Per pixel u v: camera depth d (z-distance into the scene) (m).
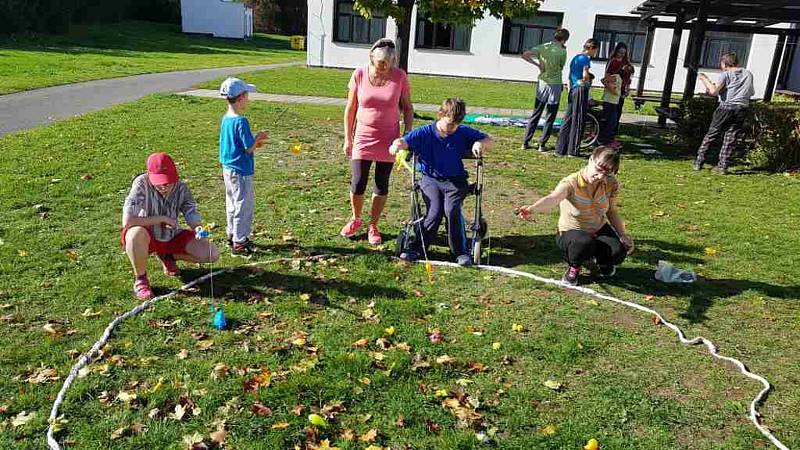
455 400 3.69
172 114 13.03
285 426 3.41
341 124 12.77
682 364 4.25
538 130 13.31
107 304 4.71
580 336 4.55
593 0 25.56
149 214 4.86
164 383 3.76
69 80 17.81
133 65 23.64
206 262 5.19
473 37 27.02
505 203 7.85
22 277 5.07
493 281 5.46
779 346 4.53
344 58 28.53
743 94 9.62
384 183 6.05
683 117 12.07
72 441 3.26
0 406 3.49
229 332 4.37
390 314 4.75
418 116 14.59
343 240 6.29
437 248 6.19
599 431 3.51
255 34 57.41
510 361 4.19
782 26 23.83
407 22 13.32
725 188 9.05
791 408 3.81
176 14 51.66
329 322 4.59
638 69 25.81
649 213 7.64
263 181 8.34
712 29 15.30
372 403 3.66
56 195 7.22
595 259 5.52
